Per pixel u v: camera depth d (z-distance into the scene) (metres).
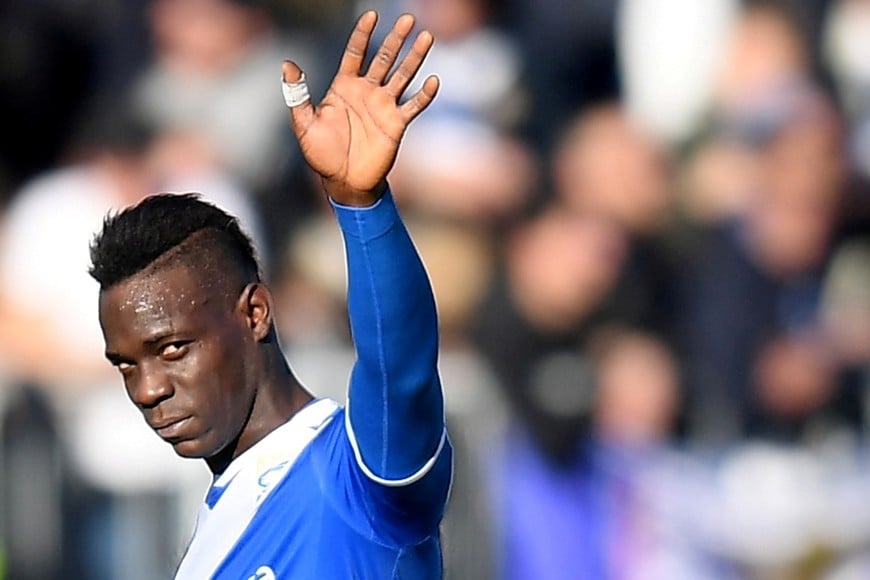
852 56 40.75
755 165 36.53
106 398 29.19
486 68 37.22
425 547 13.57
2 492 28.52
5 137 40.75
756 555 30.27
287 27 38.97
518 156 36.06
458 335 30.62
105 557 28.50
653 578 29.34
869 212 37.06
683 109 39.38
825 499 31.02
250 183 34.62
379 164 12.78
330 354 29.25
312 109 12.94
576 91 38.81
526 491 28.42
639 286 32.66
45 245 32.53
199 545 13.70
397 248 12.84
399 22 12.98
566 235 31.56
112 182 34.09
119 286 13.32
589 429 29.08
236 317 13.51
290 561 13.31
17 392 28.95
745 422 32.75
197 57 37.03
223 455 13.86
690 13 39.88
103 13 40.91
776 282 34.97
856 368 34.38
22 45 41.25
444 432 13.26
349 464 13.30
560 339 30.30
